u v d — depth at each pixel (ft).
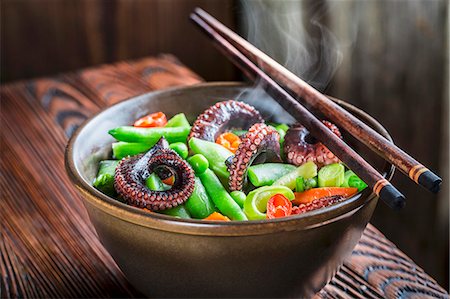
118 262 1.61
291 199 1.67
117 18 3.69
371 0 3.12
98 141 1.80
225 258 1.48
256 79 1.86
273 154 1.73
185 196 1.62
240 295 1.54
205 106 1.95
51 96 2.59
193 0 3.75
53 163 2.22
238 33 3.82
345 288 1.74
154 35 3.80
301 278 1.54
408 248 3.46
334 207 1.47
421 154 3.23
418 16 2.96
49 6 3.54
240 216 1.63
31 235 1.94
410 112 3.18
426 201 3.31
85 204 1.60
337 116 1.66
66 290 1.76
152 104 1.90
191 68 3.95
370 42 3.21
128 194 1.61
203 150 1.73
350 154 1.56
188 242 1.47
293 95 1.78
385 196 1.45
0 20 3.50
